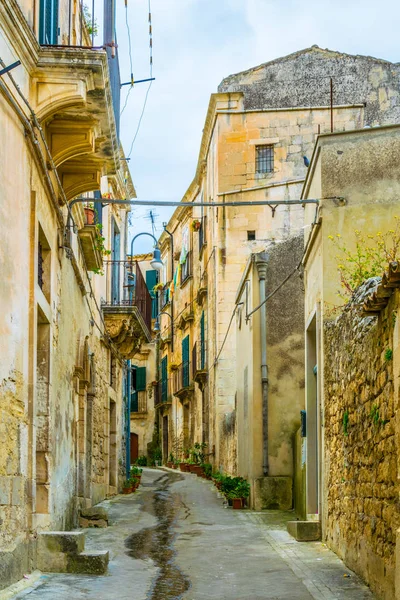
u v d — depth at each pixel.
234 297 32.69
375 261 12.99
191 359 43.34
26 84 10.80
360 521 10.27
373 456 9.50
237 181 32.69
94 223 17.61
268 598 9.22
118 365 26.55
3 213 9.18
